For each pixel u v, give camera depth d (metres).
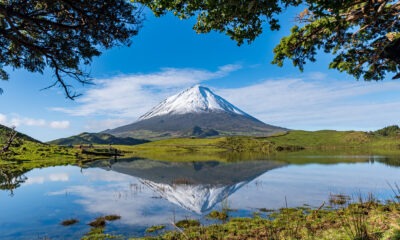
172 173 63.75
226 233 18.47
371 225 12.09
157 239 18.17
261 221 21.45
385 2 9.36
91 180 51.84
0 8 8.41
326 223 17.67
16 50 10.69
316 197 32.12
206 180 51.34
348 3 8.75
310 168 66.31
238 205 28.70
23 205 30.61
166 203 31.09
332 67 15.05
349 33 13.58
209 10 9.93
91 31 10.35
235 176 56.16
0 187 43.44
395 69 13.77
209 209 27.58
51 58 10.55
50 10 9.75
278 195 34.12
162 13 10.33
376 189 36.09
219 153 161.38
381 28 12.90
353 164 73.81
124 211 27.36
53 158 98.12
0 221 24.12
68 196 35.84
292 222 20.12
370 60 14.05
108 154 134.38
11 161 83.31
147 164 89.50
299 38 13.30
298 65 14.45
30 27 10.11
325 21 11.73
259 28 10.55
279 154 137.38
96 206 29.80
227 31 10.79
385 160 85.69
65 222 23.55
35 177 55.78
